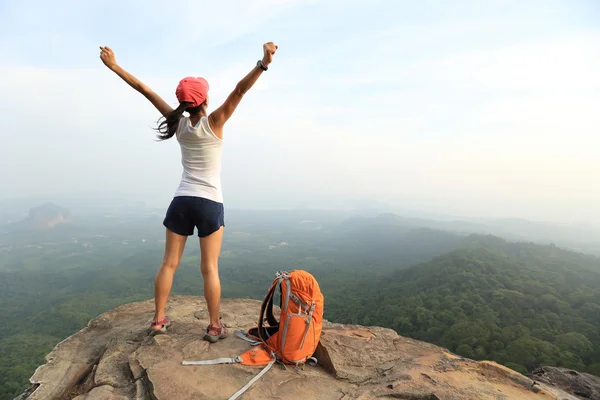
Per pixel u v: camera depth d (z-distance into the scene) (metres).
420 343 3.78
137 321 4.12
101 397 2.64
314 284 3.23
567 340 38.38
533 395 2.77
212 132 3.07
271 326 3.50
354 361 3.18
